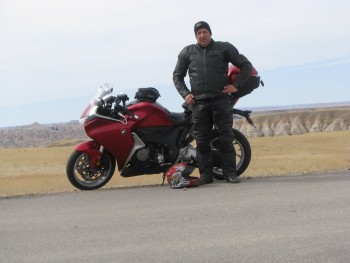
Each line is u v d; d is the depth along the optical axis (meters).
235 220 4.53
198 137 6.93
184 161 7.15
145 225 4.52
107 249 3.81
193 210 5.04
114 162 7.19
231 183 6.78
